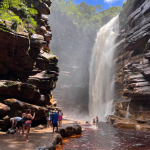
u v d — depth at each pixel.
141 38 22.62
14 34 10.00
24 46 11.01
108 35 44.81
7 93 10.13
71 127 12.74
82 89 58.31
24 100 11.35
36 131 9.90
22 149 5.28
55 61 16.48
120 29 37.12
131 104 22.25
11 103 9.55
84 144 9.70
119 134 14.17
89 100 51.62
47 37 17.05
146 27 21.95
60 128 11.30
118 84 33.28
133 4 29.31
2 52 10.73
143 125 17.50
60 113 14.13
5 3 12.36
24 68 13.20
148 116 18.39
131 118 21.38
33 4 15.09
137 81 20.36
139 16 24.84
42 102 14.38
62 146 8.73
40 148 5.56
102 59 43.97
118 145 9.76
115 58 36.84
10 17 10.70
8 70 12.38
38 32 15.91
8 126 9.30
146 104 19.55
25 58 11.90
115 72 35.91
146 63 20.38
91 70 53.53
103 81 41.72
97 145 9.59
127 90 21.86
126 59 31.05
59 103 50.94
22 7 13.28
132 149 8.82
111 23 45.47
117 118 24.33
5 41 10.20
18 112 9.59
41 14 16.52
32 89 11.23
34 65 13.31
